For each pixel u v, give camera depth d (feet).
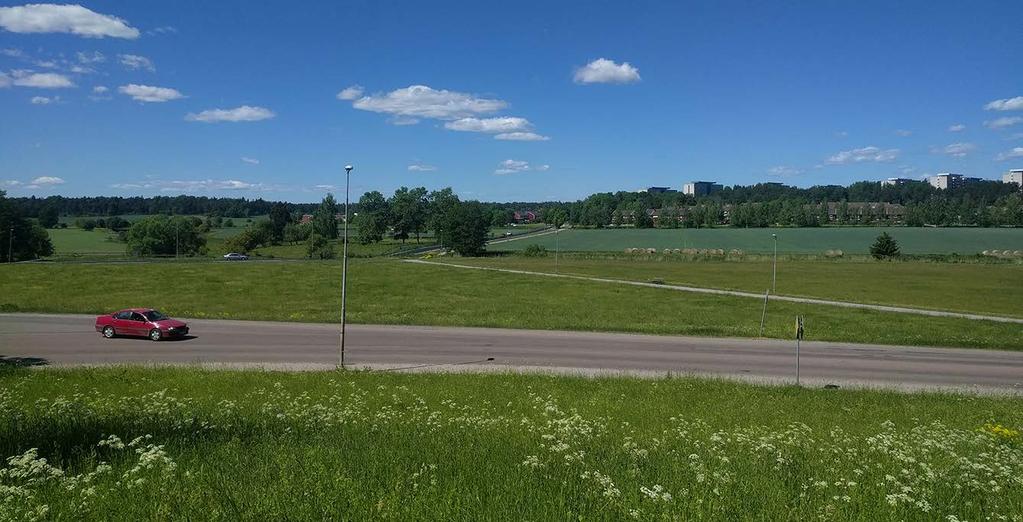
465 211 450.30
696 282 266.77
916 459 38.17
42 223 611.88
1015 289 239.50
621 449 39.63
